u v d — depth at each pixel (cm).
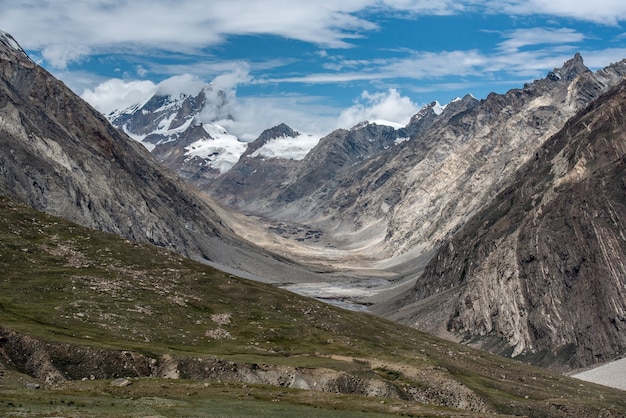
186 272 18162
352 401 10212
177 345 13062
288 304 17588
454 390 12369
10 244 16312
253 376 11538
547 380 16488
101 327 12938
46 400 8319
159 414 8250
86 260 16950
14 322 11694
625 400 14950
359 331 16662
